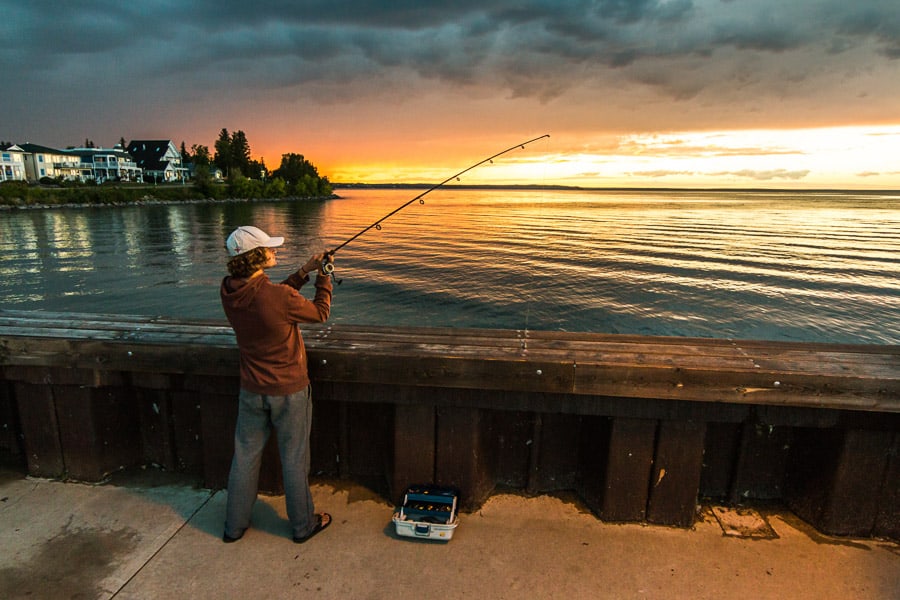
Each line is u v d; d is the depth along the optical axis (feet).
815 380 7.51
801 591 7.04
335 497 9.31
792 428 8.84
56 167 334.65
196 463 10.03
